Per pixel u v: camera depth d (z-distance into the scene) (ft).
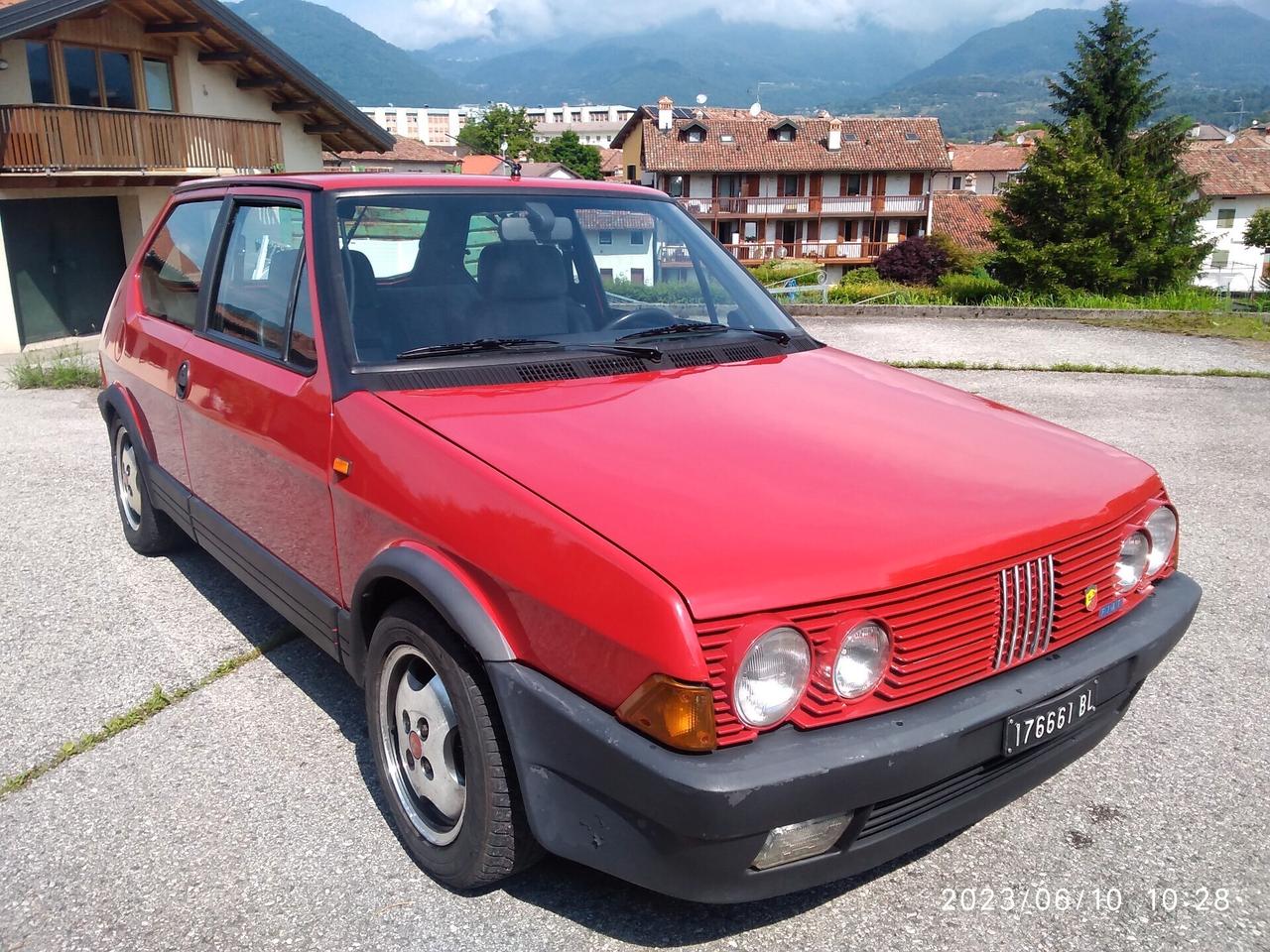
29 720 11.78
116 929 8.44
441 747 8.79
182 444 13.75
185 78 73.51
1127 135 136.87
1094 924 8.64
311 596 10.58
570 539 7.43
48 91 64.44
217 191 13.84
